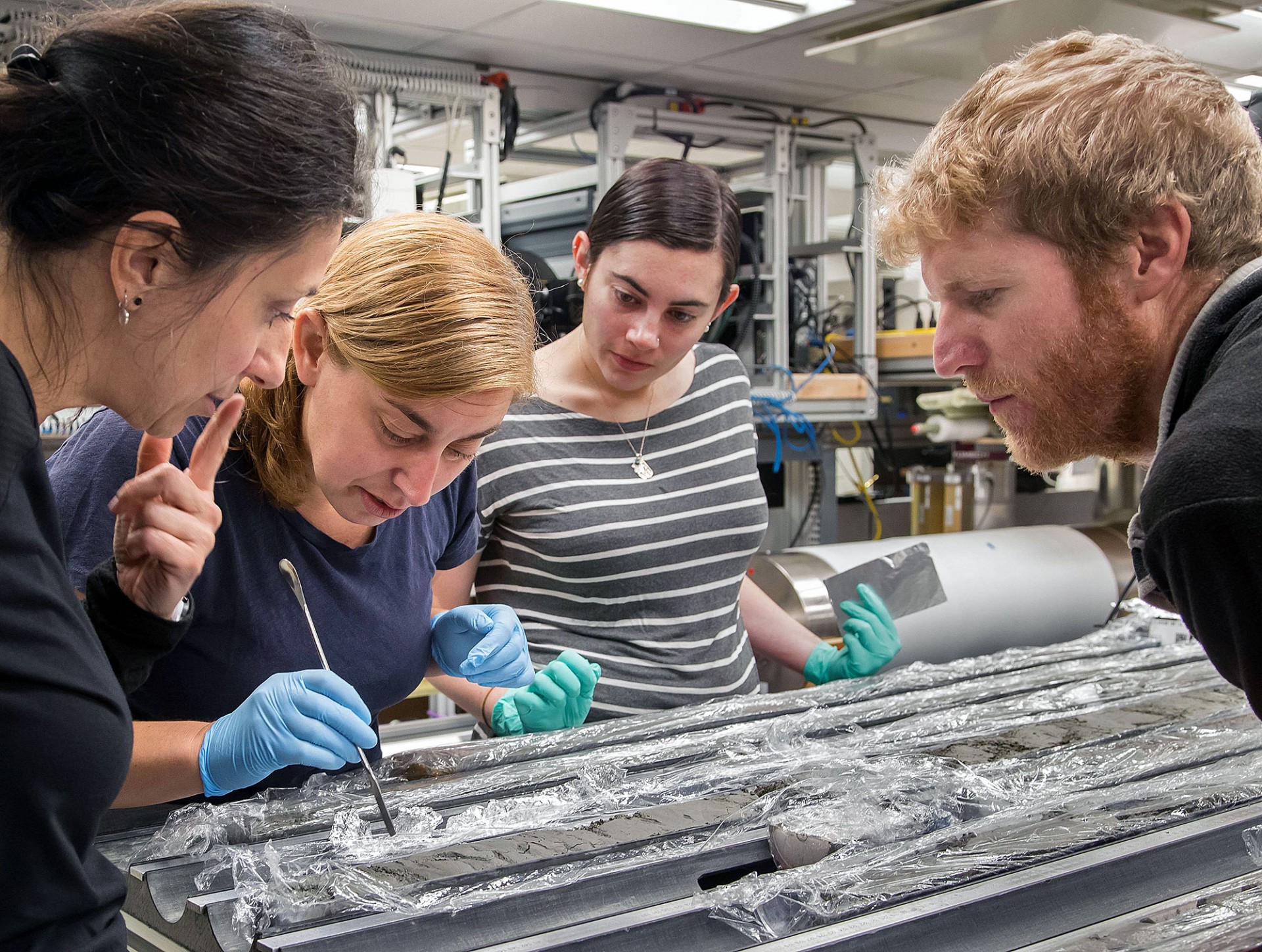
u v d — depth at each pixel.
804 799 0.87
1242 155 0.71
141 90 0.57
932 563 1.59
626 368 1.45
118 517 0.79
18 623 0.55
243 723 0.86
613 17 2.58
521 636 1.19
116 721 0.60
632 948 0.68
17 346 0.60
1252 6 2.31
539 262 2.34
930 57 2.53
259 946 0.64
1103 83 0.70
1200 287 0.72
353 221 0.74
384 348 0.82
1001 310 0.75
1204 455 0.59
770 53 2.92
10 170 0.56
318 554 1.05
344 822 0.83
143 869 0.75
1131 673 1.24
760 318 2.85
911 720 1.08
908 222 0.77
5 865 0.57
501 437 1.47
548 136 3.07
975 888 0.74
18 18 1.68
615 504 1.49
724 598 1.58
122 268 0.59
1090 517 3.56
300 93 0.62
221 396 0.71
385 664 1.11
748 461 1.60
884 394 3.36
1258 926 0.72
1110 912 0.76
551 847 0.77
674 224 1.36
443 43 2.82
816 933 0.68
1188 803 0.87
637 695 1.48
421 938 0.67
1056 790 0.88
